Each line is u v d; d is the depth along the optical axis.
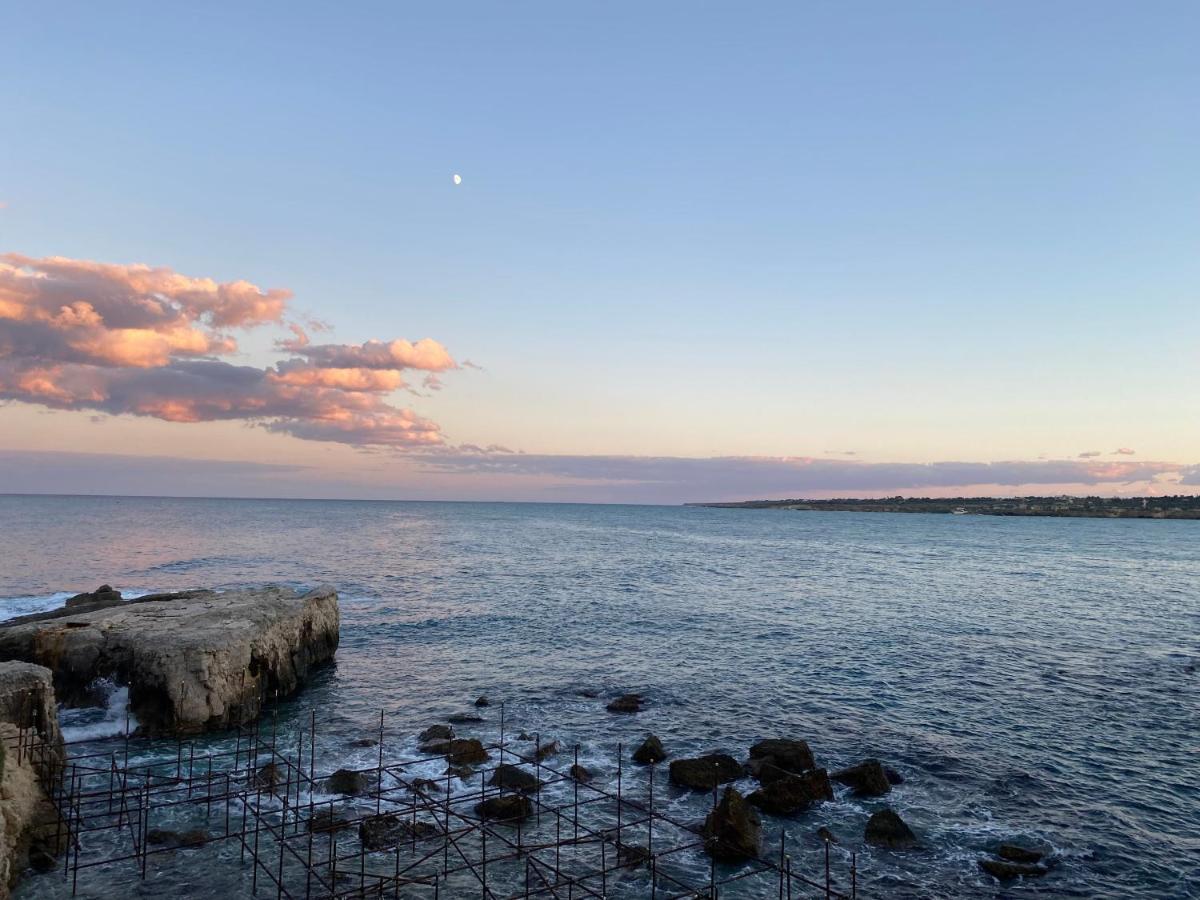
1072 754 30.95
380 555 114.12
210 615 38.91
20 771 22.94
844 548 146.50
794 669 44.66
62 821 22.45
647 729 33.97
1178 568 111.31
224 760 29.44
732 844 22.22
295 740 32.28
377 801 25.41
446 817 23.19
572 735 33.06
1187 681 42.38
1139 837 23.77
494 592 75.69
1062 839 23.55
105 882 20.22
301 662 41.78
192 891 19.83
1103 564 116.81
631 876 21.17
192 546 122.50
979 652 49.31
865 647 50.66
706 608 66.75
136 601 47.59
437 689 40.50
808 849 22.88
